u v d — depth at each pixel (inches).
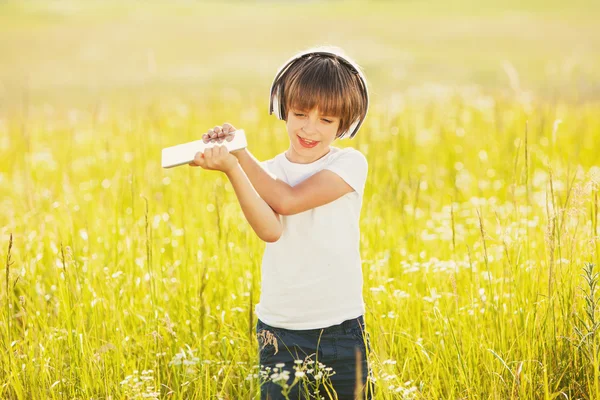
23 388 149.5
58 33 1863.9
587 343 143.9
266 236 132.4
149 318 176.7
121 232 227.9
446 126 422.0
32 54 1413.6
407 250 223.5
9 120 531.8
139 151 354.6
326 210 139.4
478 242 220.7
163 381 154.6
